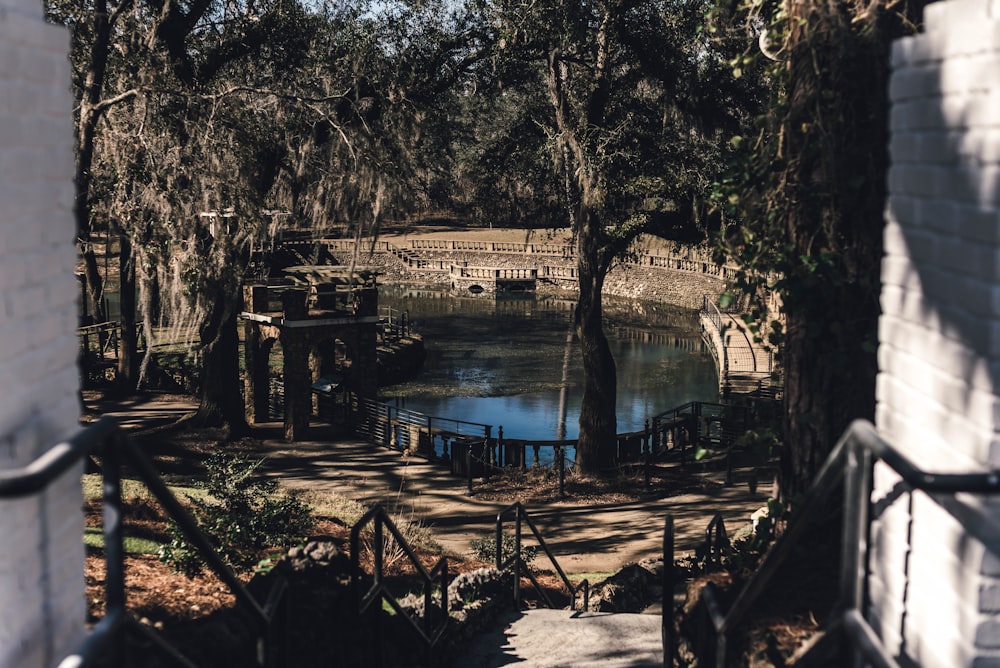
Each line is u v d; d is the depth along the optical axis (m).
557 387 44.53
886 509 3.75
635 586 12.65
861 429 2.88
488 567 12.40
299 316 29.88
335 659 6.32
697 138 23.75
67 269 3.14
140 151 20.70
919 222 3.47
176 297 22.16
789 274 6.18
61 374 3.09
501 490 24.48
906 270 3.59
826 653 3.62
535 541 19.56
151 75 21.14
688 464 26.73
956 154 3.17
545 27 22.77
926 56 3.37
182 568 7.86
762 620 5.20
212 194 21.22
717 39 8.15
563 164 24.50
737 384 37.72
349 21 24.12
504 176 26.56
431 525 20.88
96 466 16.12
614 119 24.67
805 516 3.30
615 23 23.05
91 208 20.88
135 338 33.62
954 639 3.15
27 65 2.83
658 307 73.69
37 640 2.77
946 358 3.26
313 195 23.86
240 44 24.50
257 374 31.89
